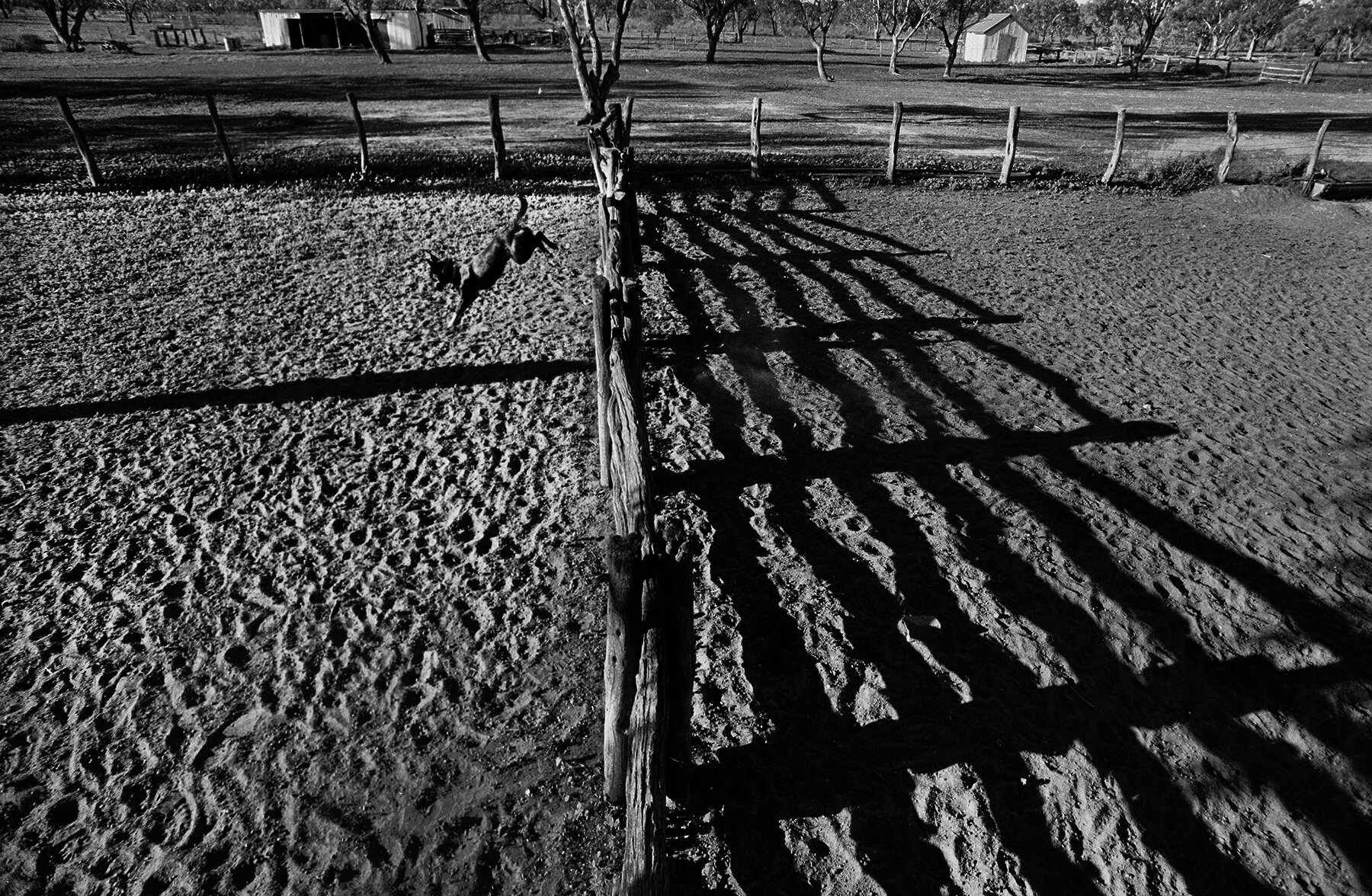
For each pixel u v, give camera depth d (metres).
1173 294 11.24
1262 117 28.89
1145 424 7.68
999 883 3.65
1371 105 33.56
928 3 42.19
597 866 3.66
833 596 5.34
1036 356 9.11
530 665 4.78
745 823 3.86
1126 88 41.38
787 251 12.59
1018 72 51.47
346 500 6.31
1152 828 3.96
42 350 8.80
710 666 4.75
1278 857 3.87
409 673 4.73
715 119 25.05
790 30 85.00
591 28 13.83
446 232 12.95
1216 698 4.72
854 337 9.46
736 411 7.71
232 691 4.61
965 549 5.85
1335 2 74.38
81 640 4.95
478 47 46.25
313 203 14.62
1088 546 5.96
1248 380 8.65
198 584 5.42
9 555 5.64
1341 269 12.50
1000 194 16.83
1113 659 4.95
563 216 13.95
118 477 6.55
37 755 4.21
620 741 3.64
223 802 3.97
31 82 32.88
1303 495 6.64
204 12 89.62
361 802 3.97
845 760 4.21
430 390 8.01
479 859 3.70
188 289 10.61
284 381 8.17
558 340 9.16
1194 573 5.72
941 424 7.61
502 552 5.73
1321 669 4.95
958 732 4.40
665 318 9.79
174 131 21.00
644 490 4.31
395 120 23.12
